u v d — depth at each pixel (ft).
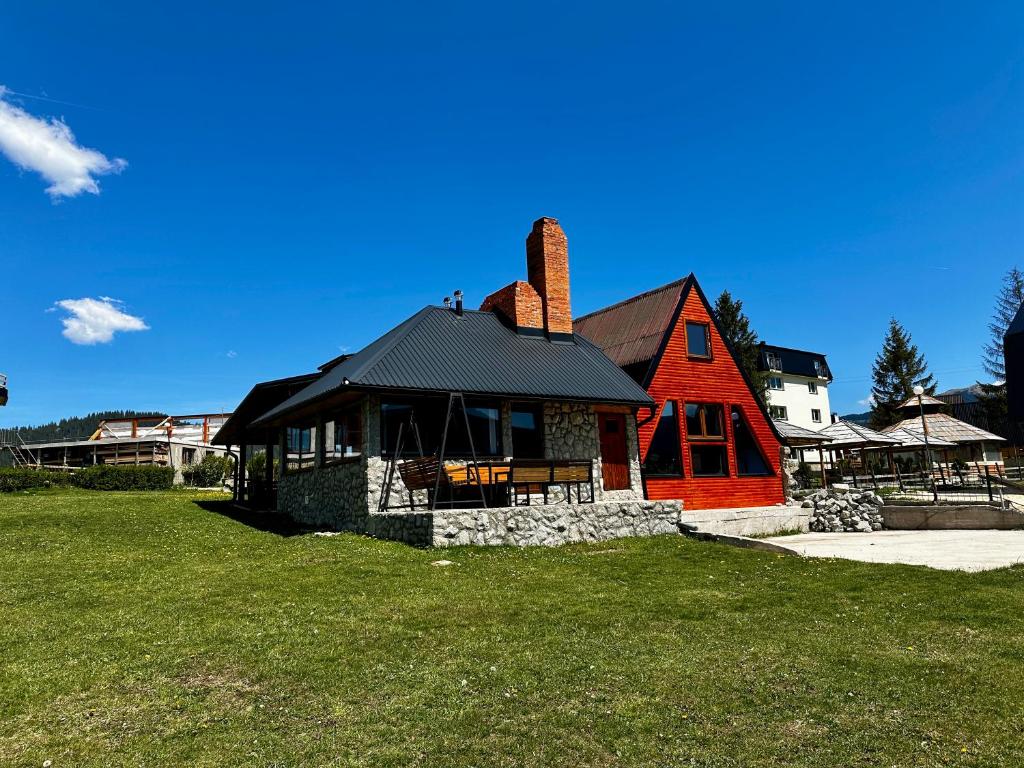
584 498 59.00
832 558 41.45
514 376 56.24
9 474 92.48
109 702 18.42
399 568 36.63
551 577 35.32
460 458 53.62
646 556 42.50
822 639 23.82
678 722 17.11
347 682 19.86
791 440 89.20
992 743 15.79
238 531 53.67
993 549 44.98
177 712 17.85
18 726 16.93
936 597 29.89
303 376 70.44
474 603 29.07
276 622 25.98
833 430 94.38
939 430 101.45
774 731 16.57
